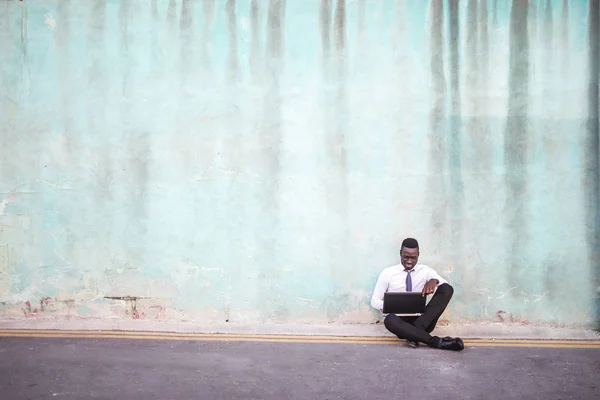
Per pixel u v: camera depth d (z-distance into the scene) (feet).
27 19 26.63
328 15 25.96
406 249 24.72
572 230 25.82
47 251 26.78
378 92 25.94
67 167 26.66
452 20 25.75
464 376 21.02
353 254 26.13
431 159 25.90
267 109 26.12
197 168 26.32
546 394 19.58
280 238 26.22
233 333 25.55
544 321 25.95
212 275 26.43
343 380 20.65
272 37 26.07
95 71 26.50
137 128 26.45
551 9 25.66
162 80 26.35
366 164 25.99
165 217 26.50
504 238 25.95
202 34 26.22
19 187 26.78
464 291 26.02
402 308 23.99
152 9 26.32
